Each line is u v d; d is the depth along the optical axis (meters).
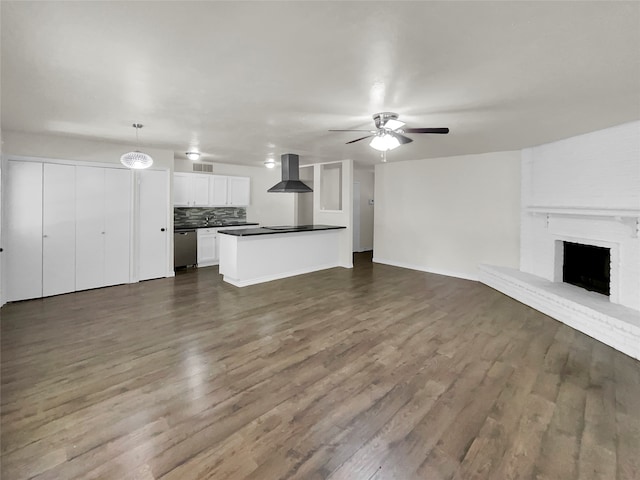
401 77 2.32
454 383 2.43
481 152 5.42
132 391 2.29
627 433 1.88
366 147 5.09
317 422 1.98
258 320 3.70
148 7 1.52
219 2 1.48
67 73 2.28
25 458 1.67
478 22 1.63
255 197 8.07
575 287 4.11
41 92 2.67
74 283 4.74
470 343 3.12
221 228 7.14
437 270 6.25
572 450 1.75
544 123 3.47
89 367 2.62
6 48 1.93
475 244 5.69
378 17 1.60
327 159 6.63
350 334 3.32
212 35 1.78
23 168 4.23
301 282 5.53
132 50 1.96
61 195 4.55
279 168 8.50
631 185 3.38
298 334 3.31
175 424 1.95
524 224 5.01
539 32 1.72
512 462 1.67
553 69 2.17
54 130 4.01
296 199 8.90
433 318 3.80
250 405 2.15
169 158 5.59
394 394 2.28
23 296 4.32
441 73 2.24
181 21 1.64
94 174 4.82
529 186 4.93
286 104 2.93
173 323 3.59
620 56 1.97
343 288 5.13
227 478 1.57
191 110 3.13
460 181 5.83
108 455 1.70
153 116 3.36
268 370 2.60
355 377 2.50
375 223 7.31
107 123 3.65
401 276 5.99
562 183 4.30
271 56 2.02
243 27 1.70
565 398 2.23
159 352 2.89
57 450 1.73
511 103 2.84
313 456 1.71
